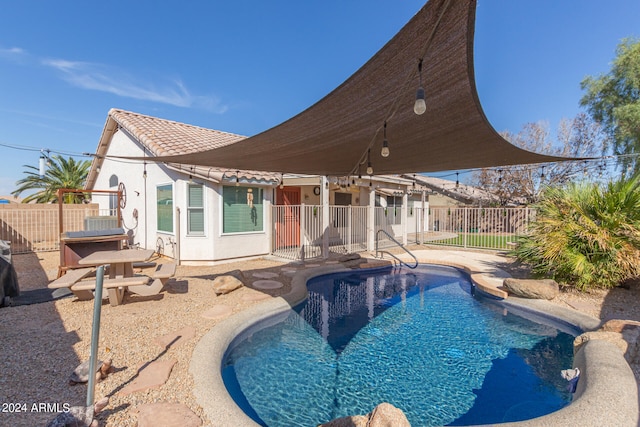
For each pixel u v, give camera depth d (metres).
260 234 13.34
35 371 4.08
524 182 25.20
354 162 8.05
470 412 4.25
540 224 9.24
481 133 5.00
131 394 3.61
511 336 6.80
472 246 17.78
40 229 16.48
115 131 15.72
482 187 29.50
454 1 2.23
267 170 9.72
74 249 9.80
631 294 7.88
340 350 6.05
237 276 9.21
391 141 5.75
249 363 5.42
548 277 9.08
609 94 20.55
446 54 2.89
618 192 8.32
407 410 4.29
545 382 5.00
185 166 11.21
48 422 3.10
